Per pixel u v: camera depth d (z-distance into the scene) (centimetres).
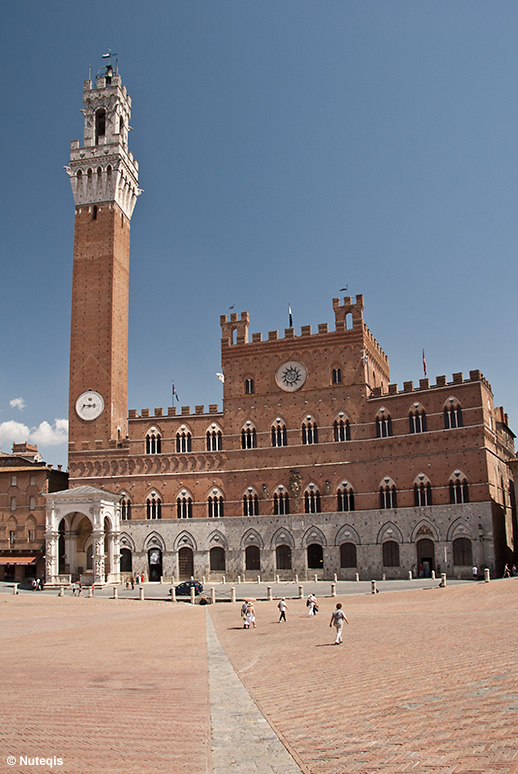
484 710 2094
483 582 7712
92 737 2008
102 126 12738
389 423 9894
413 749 1775
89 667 3438
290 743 1945
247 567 10344
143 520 10850
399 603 6506
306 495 10238
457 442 9175
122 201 12369
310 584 9362
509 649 3281
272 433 10631
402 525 9444
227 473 10694
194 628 5403
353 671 3084
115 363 11588
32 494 11119
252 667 3388
